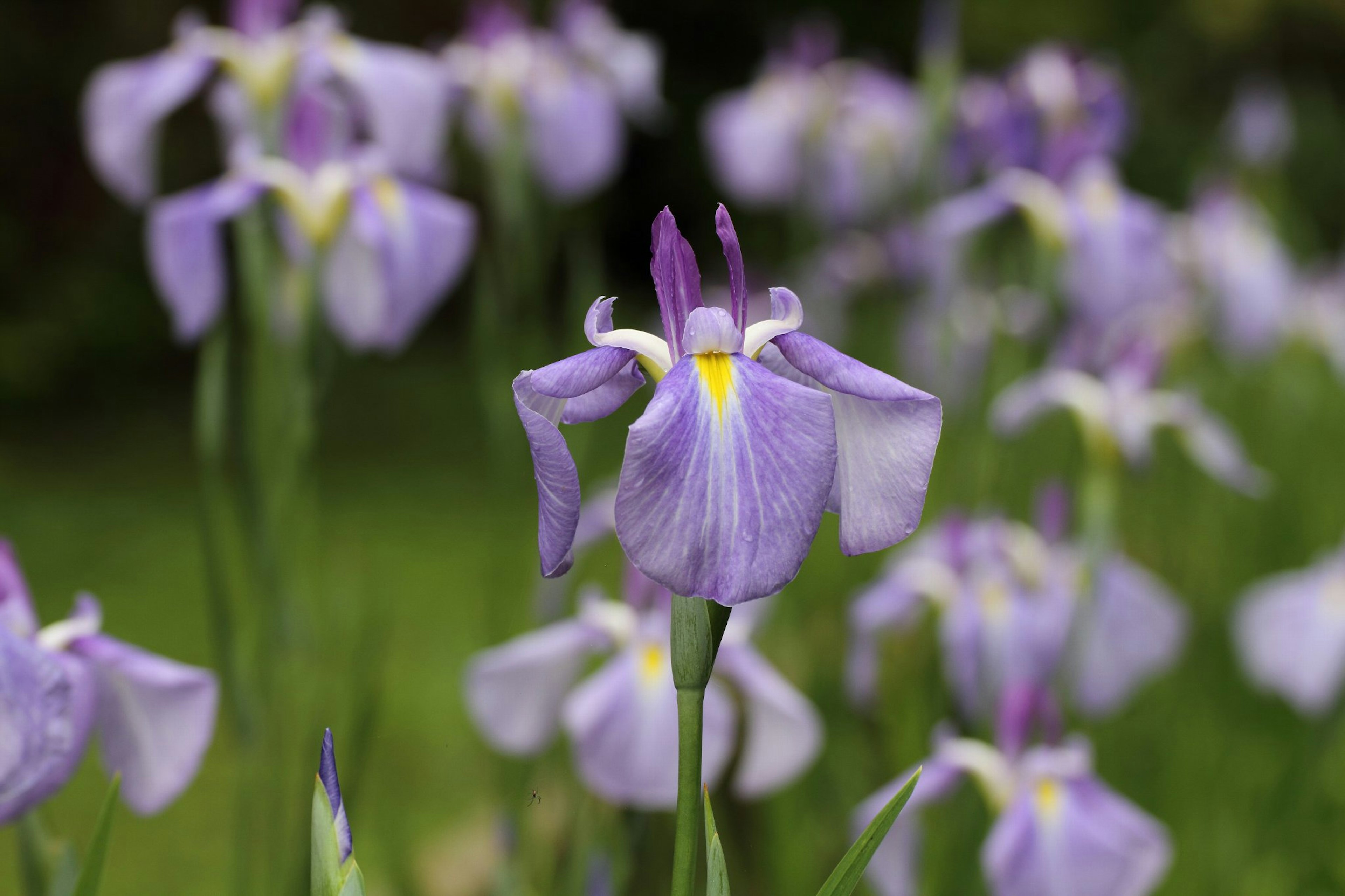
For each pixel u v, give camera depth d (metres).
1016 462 2.32
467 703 1.41
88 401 5.89
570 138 2.40
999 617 1.68
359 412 5.93
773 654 2.21
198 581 3.87
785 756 1.29
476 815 2.30
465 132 2.36
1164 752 2.01
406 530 4.25
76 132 6.15
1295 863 1.94
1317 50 9.25
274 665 1.50
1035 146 2.25
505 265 2.27
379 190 1.74
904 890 1.29
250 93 1.83
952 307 2.37
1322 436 3.73
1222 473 1.77
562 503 0.99
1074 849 1.26
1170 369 3.06
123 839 2.41
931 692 1.71
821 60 3.49
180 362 6.26
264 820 1.53
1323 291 4.19
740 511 0.98
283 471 1.61
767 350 1.05
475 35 2.32
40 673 1.05
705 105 7.43
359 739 1.30
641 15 7.56
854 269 3.41
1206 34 8.81
